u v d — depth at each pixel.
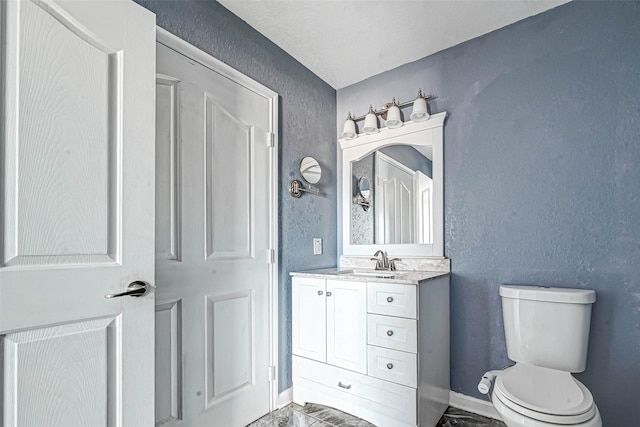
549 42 1.84
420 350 1.72
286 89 2.22
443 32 2.03
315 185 2.44
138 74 1.22
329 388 1.98
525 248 1.88
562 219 1.77
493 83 2.02
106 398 1.10
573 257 1.74
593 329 1.67
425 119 2.23
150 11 1.37
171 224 1.54
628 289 1.60
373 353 1.83
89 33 1.10
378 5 1.80
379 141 2.46
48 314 0.99
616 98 1.65
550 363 1.63
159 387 1.45
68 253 1.04
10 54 0.94
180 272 1.55
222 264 1.76
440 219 2.16
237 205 1.86
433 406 1.84
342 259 2.58
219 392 1.72
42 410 0.97
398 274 2.03
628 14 1.64
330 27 1.99
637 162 1.60
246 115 1.93
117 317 1.14
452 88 2.17
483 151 2.04
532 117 1.88
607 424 1.63
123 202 1.17
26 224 0.96
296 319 2.15
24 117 0.96
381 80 2.49
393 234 2.37
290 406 2.09
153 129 1.26
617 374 1.61
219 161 1.76
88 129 1.09
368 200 2.51
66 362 1.02
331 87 2.66
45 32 1.00
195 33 1.66
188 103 1.61
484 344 1.99
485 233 2.01
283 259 2.15
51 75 1.01
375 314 1.83
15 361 0.93
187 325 1.58
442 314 2.00
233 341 1.80
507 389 1.39
